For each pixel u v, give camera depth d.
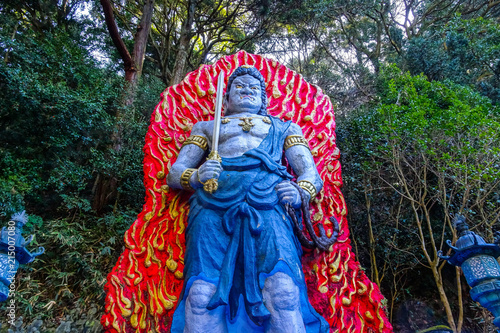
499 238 2.63
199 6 13.44
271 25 13.08
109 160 7.87
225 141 3.36
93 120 7.31
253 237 2.71
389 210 6.33
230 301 2.62
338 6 11.95
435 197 5.87
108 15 8.91
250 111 3.69
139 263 3.36
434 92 7.06
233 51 15.35
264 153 3.10
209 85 4.48
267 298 2.49
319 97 4.48
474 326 5.72
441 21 12.15
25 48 6.95
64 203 7.47
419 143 5.23
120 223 7.39
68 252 6.32
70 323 5.33
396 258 6.14
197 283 2.54
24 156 7.02
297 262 2.71
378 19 13.52
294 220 2.93
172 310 3.06
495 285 2.52
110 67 10.48
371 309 3.20
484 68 9.36
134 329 3.03
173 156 3.94
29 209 7.42
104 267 6.65
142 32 10.30
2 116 6.80
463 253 2.73
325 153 4.03
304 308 2.71
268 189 2.88
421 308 6.18
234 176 2.90
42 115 6.73
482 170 4.65
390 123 5.56
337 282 3.26
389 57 11.95
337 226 3.45
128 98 8.84
